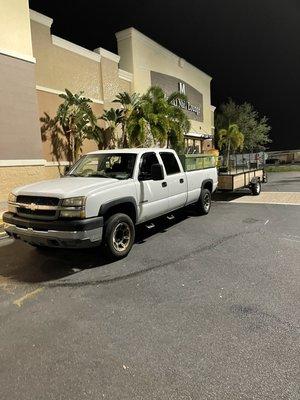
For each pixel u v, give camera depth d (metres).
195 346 3.07
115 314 3.77
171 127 19.20
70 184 5.54
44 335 3.37
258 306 3.84
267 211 9.94
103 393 2.50
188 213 9.87
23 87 13.14
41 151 13.98
